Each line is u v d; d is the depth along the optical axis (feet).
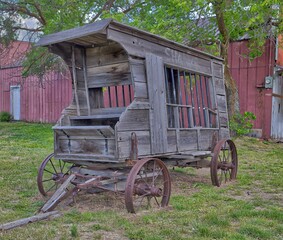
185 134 18.58
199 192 18.93
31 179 21.48
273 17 34.35
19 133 47.50
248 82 43.04
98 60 17.87
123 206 16.15
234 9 33.27
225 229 12.85
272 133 42.47
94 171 16.31
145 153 15.75
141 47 15.99
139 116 15.57
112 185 15.83
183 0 29.60
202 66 20.77
